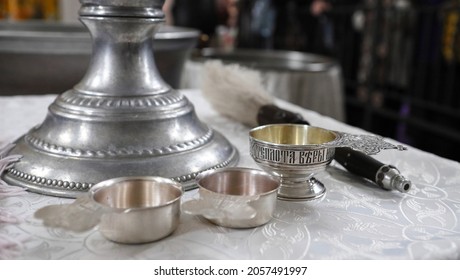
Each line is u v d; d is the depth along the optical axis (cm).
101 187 40
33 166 49
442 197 50
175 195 41
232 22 227
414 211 46
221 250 37
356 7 228
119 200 41
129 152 48
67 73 103
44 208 37
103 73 52
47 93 105
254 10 248
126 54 52
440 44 197
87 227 35
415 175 56
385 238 40
